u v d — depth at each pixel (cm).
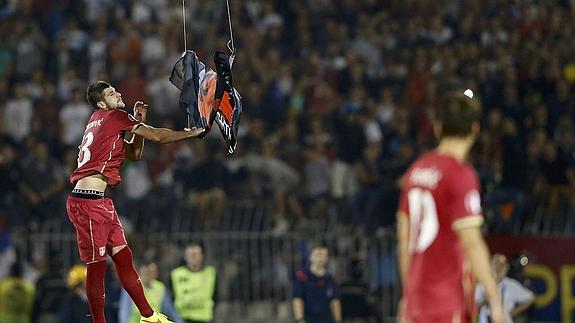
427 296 2533
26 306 6150
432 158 2581
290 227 6544
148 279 5228
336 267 6241
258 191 6975
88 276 3512
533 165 7075
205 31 8238
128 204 6719
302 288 5328
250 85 7750
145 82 7750
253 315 6356
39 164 7006
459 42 8250
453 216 2508
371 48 8119
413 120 7544
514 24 8331
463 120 2583
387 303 6181
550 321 6025
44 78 7938
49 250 6381
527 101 7638
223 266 6394
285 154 7219
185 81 3416
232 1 8462
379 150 7269
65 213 6831
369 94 7831
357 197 6731
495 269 5156
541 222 6297
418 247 2552
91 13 8462
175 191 6975
